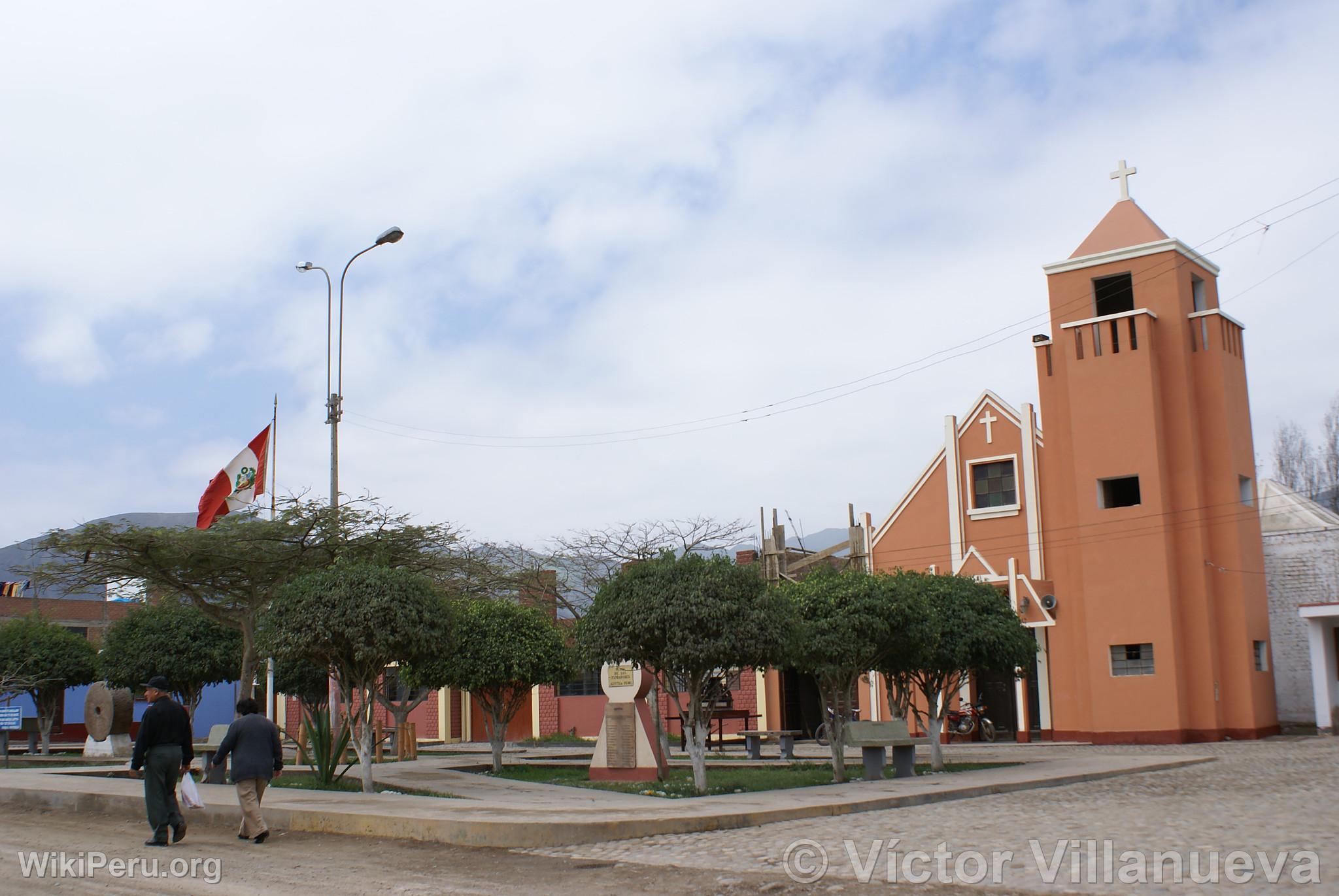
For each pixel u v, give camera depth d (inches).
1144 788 661.3
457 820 493.0
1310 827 441.7
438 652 732.0
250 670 920.3
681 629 666.2
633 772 831.7
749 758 1155.9
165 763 510.6
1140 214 1296.8
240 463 943.7
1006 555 1363.2
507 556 1694.1
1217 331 1225.4
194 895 383.9
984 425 1406.3
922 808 583.2
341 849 488.7
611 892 373.1
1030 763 901.8
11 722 1046.4
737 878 383.6
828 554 1526.8
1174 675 1155.9
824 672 790.5
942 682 1072.2
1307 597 1352.1
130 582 968.9
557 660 949.2
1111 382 1231.5
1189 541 1194.0
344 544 887.7
